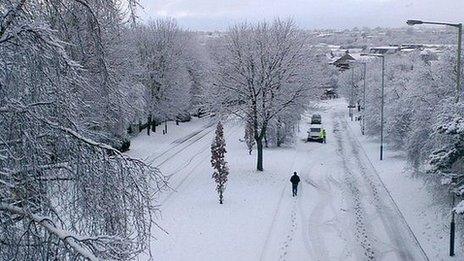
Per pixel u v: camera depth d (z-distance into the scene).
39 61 5.75
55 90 6.01
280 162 40.00
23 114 5.84
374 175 36.81
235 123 41.28
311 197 30.11
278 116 36.84
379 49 140.75
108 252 6.05
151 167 6.95
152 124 57.47
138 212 6.71
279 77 34.91
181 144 49.59
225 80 35.44
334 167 39.50
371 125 53.03
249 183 32.28
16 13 5.74
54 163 6.33
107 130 7.60
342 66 127.56
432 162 20.97
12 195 5.98
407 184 33.00
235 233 22.64
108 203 6.50
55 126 6.08
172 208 25.78
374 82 57.50
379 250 22.05
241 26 38.44
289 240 22.55
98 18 6.58
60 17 6.19
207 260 19.36
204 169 36.78
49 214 6.38
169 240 21.09
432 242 22.81
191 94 66.31
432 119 27.33
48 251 5.85
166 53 54.88
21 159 5.88
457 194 19.61
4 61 5.68
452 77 30.91
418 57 62.97
